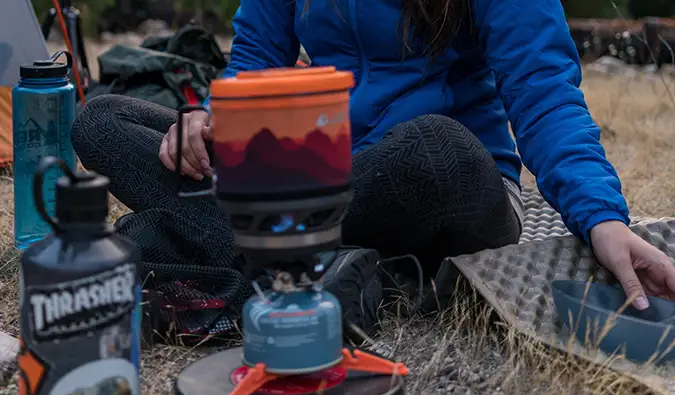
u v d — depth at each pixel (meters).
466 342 1.96
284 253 1.40
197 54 4.10
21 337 1.36
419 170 1.95
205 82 3.92
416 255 2.20
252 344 1.48
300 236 1.40
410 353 1.91
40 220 2.57
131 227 2.05
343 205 1.43
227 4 10.36
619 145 4.19
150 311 1.94
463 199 2.00
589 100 5.30
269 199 1.37
